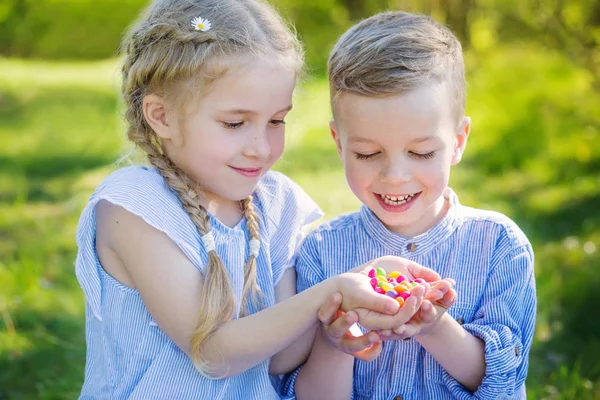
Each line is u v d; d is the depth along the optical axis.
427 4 9.92
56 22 16.73
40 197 6.28
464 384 2.18
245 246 2.20
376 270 2.04
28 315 3.93
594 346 3.58
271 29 2.06
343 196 5.93
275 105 2.02
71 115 9.74
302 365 2.35
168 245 2.03
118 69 2.44
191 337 2.01
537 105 7.25
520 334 2.22
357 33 2.15
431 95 2.00
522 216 5.39
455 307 2.24
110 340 2.17
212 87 1.97
